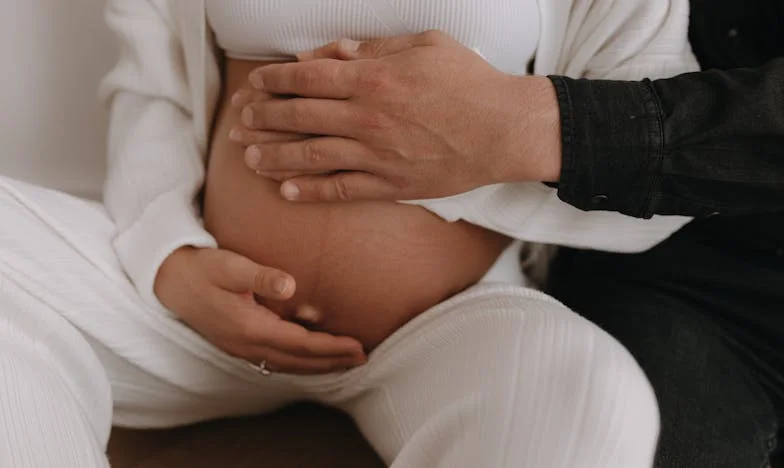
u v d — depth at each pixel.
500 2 0.83
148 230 0.87
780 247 0.94
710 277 0.95
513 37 0.85
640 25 0.87
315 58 0.83
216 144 0.95
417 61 0.76
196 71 0.96
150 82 1.00
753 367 0.94
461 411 0.69
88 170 1.39
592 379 0.66
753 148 0.73
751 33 0.92
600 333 0.73
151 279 0.84
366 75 0.77
